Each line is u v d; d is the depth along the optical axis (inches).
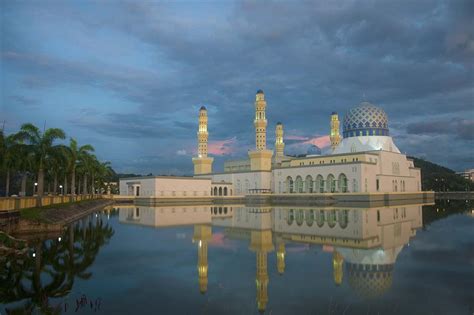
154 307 798.5
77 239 1775.3
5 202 2026.3
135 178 6353.3
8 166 2481.5
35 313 775.1
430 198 5954.7
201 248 1491.1
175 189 5940.0
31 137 2586.1
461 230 1931.6
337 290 893.2
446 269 1082.1
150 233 1974.7
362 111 5644.7
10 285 983.0
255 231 2007.9
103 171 5442.9
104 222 2620.6
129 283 983.0
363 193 4616.1
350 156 5270.7
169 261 1249.4
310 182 5590.6
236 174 6638.8
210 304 812.0
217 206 4879.4
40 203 2522.1
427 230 1940.2
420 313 740.0
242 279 1007.6
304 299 831.1
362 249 1407.5
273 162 7066.9
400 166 5713.6
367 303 799.1
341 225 2228.1
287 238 1721.2
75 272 1112.8
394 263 1167.0
